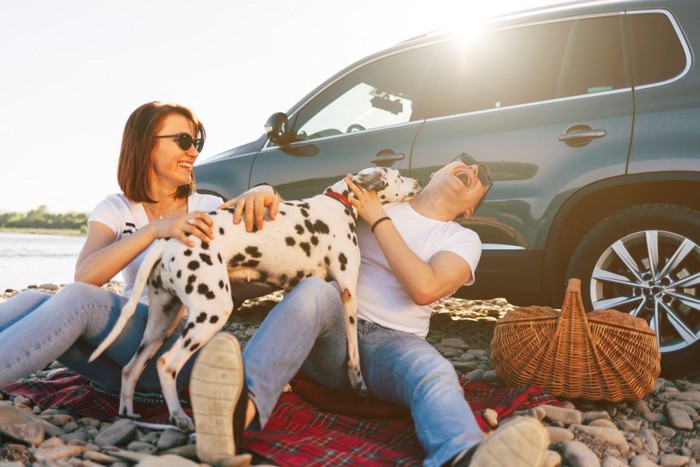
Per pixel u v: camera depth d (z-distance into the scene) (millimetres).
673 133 3580
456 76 4469
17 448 2242
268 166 5117
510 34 4340
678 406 3100
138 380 2723
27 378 3377
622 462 2463
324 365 2701
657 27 3805
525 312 3246
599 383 3084
